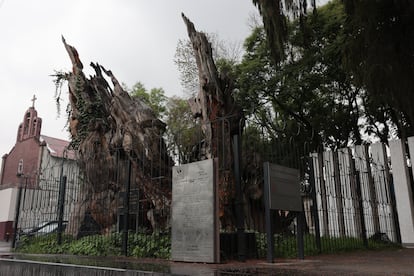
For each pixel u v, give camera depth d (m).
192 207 6.57
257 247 7.39
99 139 12.17
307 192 9.71
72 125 14.75
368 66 12.03
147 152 10.09
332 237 11.96
